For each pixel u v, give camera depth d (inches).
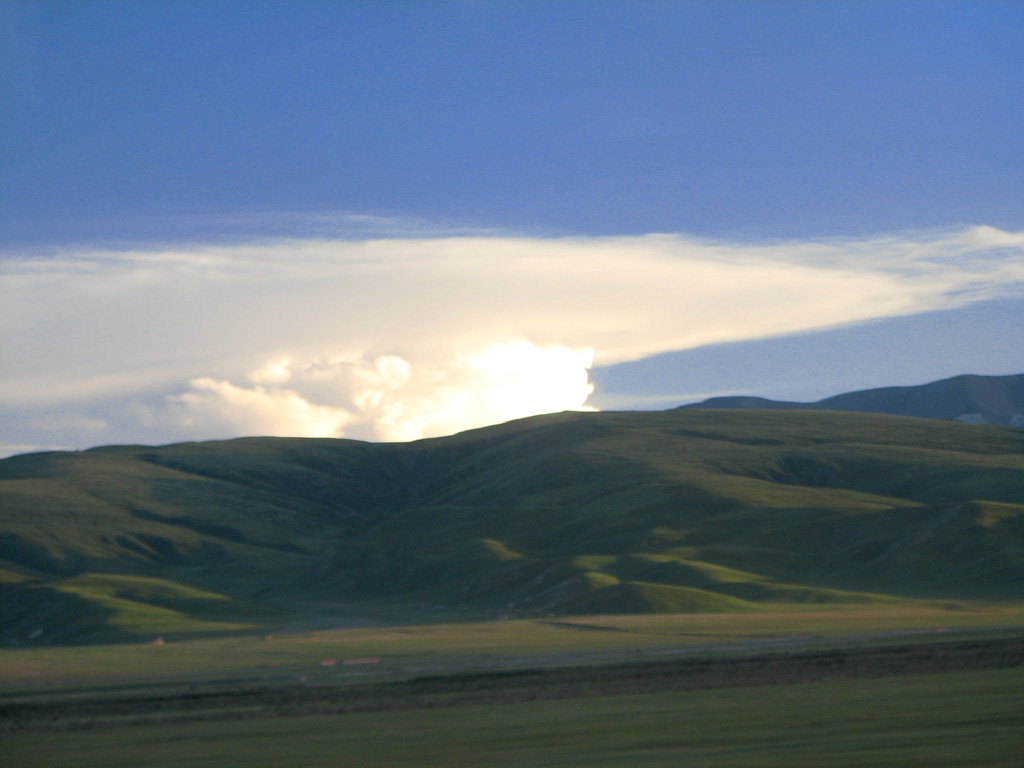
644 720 1720.0
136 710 2233.0
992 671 2234.3
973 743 1349.7
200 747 1647.4
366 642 4367.6
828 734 1478.8
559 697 2148.1
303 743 1640.0
